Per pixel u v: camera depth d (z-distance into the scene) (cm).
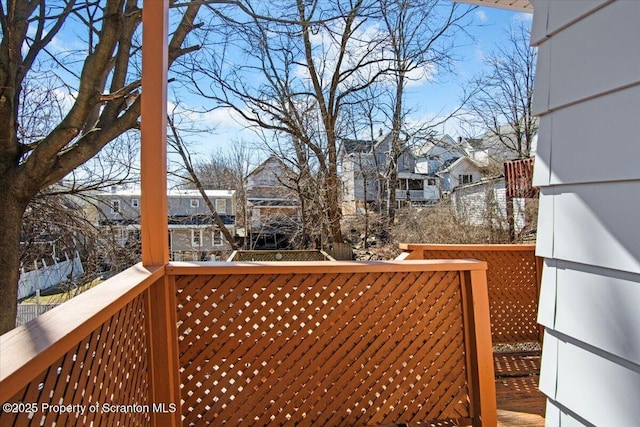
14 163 342
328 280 175
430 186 1251
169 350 158
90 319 85
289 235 1113
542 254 133
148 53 162
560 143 124
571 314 121
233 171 1202
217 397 167
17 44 342
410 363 180
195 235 1054
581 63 115
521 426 203
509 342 316
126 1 396
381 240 1097
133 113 381
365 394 177
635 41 100
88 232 490
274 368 171
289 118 996
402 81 1069
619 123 104
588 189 114
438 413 181
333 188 1033
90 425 92
